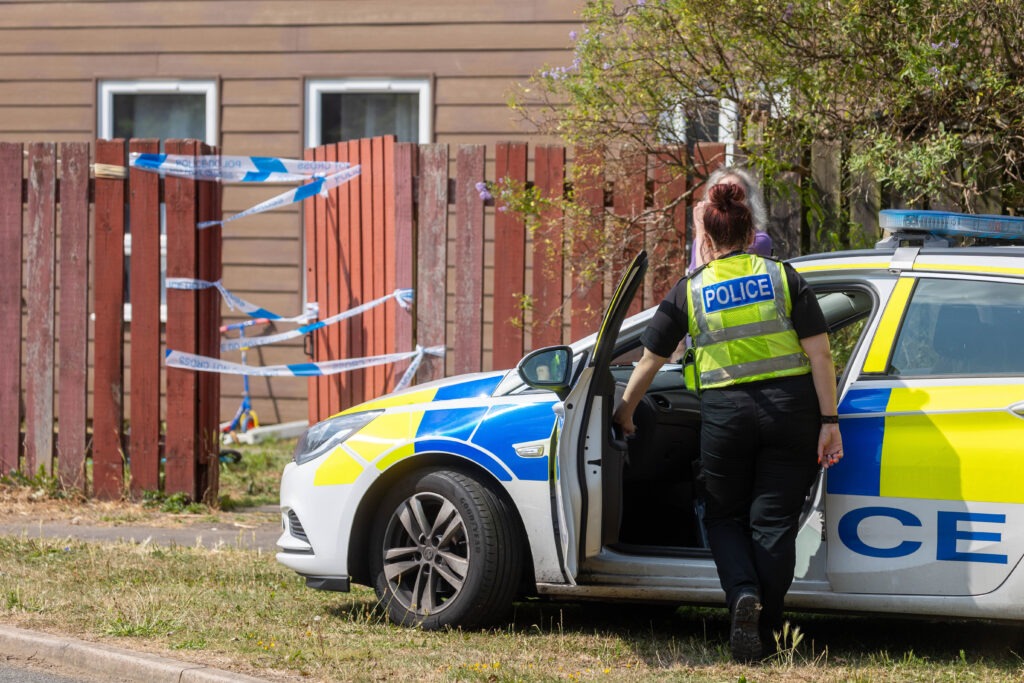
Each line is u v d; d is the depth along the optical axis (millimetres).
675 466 17219
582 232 24703
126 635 16141
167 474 27078
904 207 23641
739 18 22359
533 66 36000
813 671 14234
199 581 19797
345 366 27422
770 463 14445
